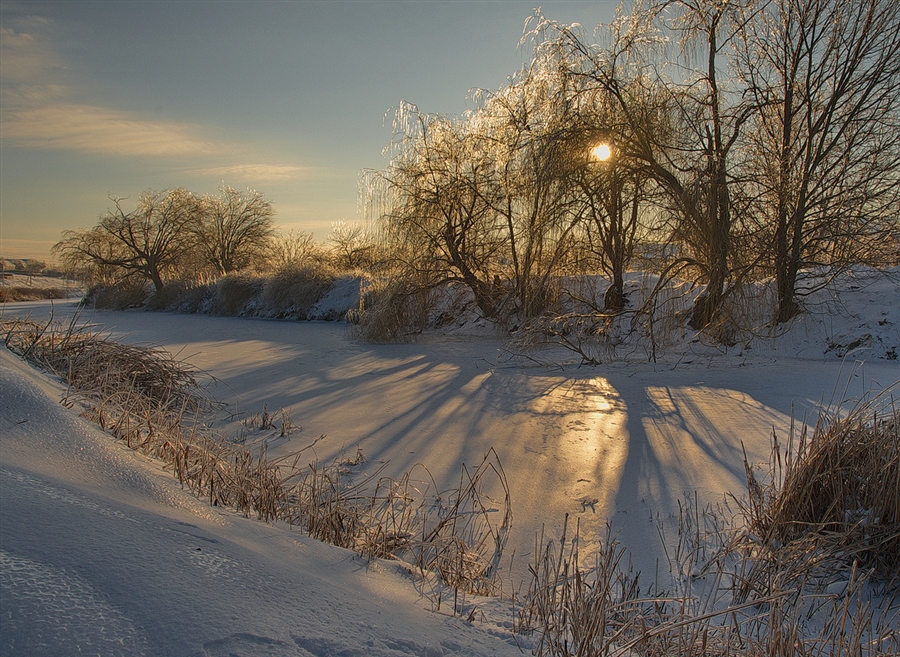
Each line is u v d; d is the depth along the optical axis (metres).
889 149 13.09
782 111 14.07
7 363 5.89
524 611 3.11
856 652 2.76
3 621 1.61
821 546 3.93
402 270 17.58
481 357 14.14
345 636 2.07
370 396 9.85
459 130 17.73
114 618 1.75
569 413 8.62
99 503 2.50
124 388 6.66
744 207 13.11
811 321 13.72
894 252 13.83
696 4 14.05
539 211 14.70
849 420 4.38
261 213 45.84
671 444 7.00
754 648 2.80
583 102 14.75
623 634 2.98
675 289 14.27
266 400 9.60
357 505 4.78
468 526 4.80
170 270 39.62
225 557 2.36
